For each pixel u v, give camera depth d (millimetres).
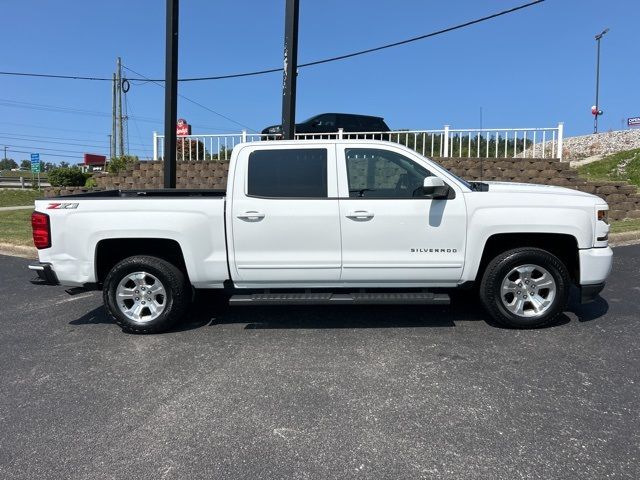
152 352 4828
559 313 5176
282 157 5180
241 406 3723
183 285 5320
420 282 5215
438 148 13188
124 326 5320
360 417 3529
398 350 4730
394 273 5148
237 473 2939
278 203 5098
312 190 5137
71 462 3076
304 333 5262
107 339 5223
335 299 5090
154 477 2920
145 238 5234
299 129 14570
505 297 5219
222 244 5160
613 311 5773
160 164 14383
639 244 9867
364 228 5070
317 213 5070
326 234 5090
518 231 5055
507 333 5133
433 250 5109
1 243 10547
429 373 4215
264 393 3918
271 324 5586
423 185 4977
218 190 6238
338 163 5145
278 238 5113
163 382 4160
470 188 5188
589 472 2875
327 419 3512
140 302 5332
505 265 5102
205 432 3381
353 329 5355
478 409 3605
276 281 5223
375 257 5113
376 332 5242
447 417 3506
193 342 5070
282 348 4848
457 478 2850
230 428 3422
